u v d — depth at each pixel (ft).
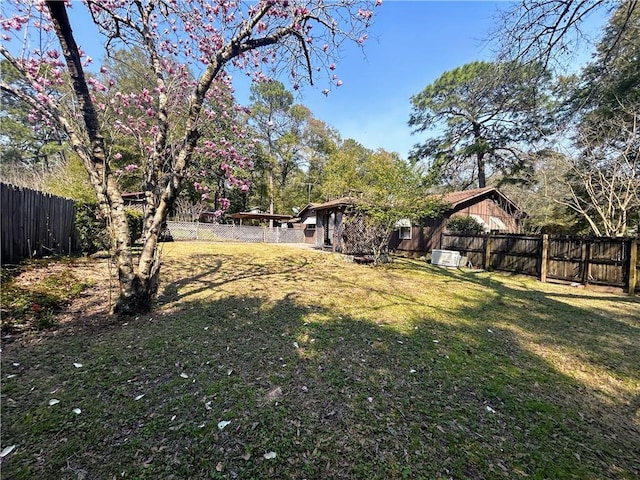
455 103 54.65
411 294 19.12
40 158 54.60
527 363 9.91
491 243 31.83
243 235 67.46
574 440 6.32
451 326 13.20
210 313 13.43
